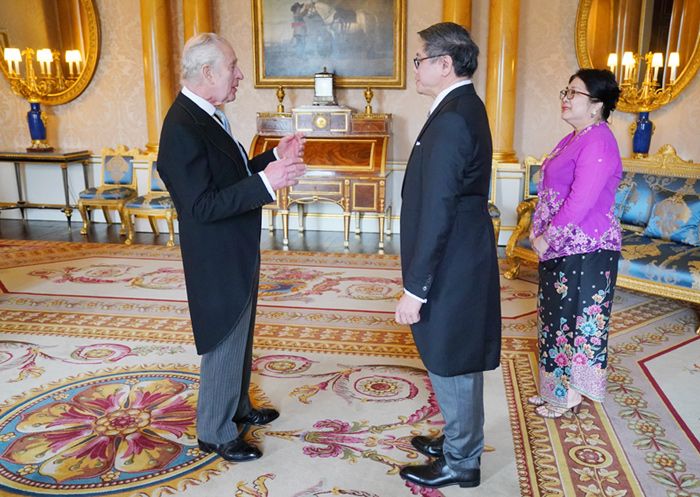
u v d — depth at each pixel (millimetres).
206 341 2340
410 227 2123
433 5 6699
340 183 6227
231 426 2514
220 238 2305
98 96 7465
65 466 2467
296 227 7426
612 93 2592
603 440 2680
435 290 2123
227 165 2305
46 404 2973
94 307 4418
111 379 3246
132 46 7285
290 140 2684
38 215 7883
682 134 6328
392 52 6812
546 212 2791
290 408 2955
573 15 6484
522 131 6824
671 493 2295
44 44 7344
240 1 7004
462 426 2234
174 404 2982
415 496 2275
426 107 6934
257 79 7066
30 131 7285
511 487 2336
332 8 6797
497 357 2258
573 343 2799
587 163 2566
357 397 3066
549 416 2883
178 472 2428
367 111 6672
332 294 4770
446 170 1943
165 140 2203
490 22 6332
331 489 2320
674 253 4254
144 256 6008
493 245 2186
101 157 7512
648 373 3371
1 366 3396
